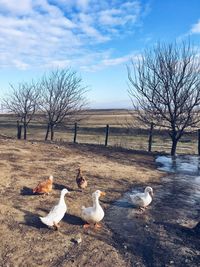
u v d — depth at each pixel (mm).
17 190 11430
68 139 36438
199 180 15086
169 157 20438
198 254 8234
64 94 28594
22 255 7656
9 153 16219
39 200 10750
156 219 10211
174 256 8094
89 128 47469
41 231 8750
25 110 29703
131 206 11188
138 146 30062
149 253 8195
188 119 20828
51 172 13906
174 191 13250
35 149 18016
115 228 9406
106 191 12438
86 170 14867
